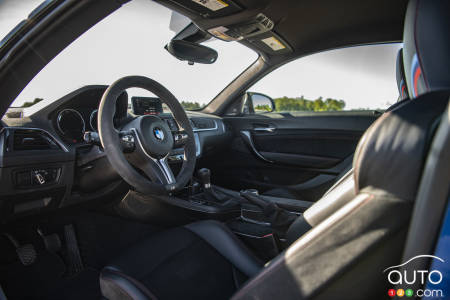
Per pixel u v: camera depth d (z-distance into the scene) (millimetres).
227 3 1708
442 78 543
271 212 1530
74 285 1634
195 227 1269
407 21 631
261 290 620
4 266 1651
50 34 816
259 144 2627
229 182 2822
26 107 1521
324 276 544
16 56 807
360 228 513
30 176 1360
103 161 1440
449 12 566
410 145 470
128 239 1959
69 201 1574
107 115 1156
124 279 967
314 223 758
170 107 1481
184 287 970
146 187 1199
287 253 596
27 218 1518
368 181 512
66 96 1554
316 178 2383
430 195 447
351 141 2234
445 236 457
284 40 2236
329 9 1910
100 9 839
